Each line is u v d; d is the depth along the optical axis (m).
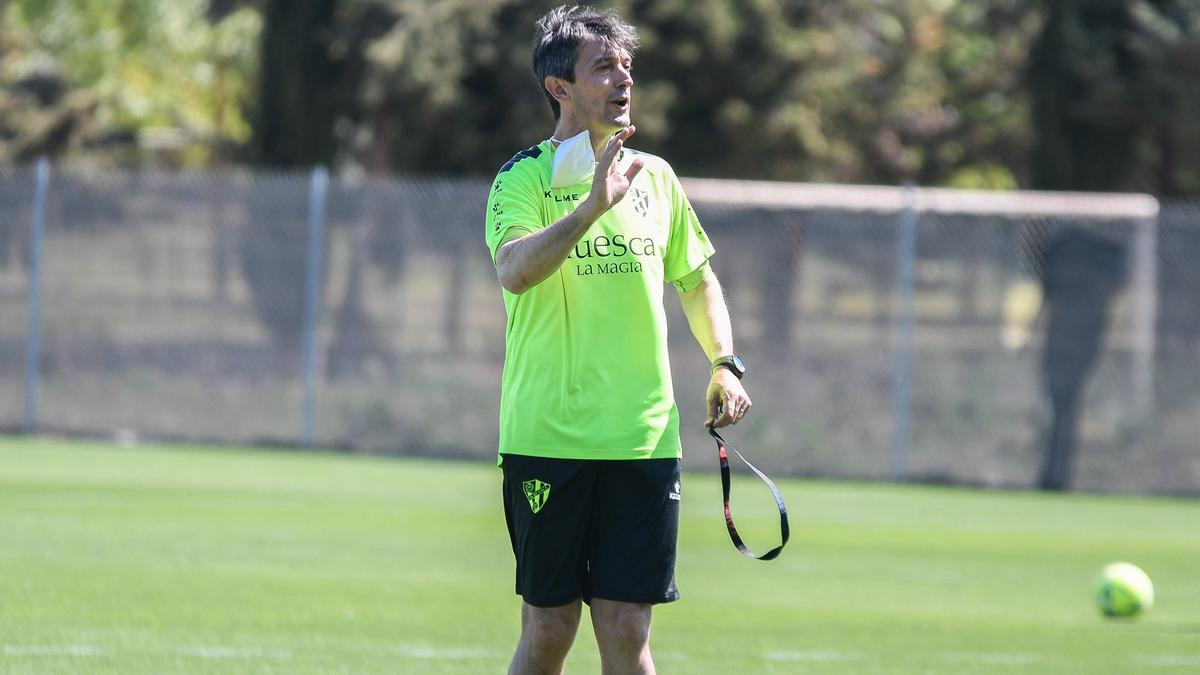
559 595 17.30
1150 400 62.50
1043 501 59.28
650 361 17.36
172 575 33.59
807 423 63.75
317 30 92.19
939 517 52.41
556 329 17.22
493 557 38.59
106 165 122.00
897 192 66.00
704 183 82.25
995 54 121.69
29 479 52.28
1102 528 50.97
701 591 35.03
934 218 63.56
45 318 67.25
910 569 39.78
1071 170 84.44
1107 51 83.25
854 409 63.62
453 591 33.00
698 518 49.62
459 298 65.88
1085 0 83.56
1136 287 62.59
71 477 53.34
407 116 93.56
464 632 28.05
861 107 113.12
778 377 63.97
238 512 46.00
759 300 64.19
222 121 131.38
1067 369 62.66
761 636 29.05
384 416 65.88
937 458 63.31
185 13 127.94
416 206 66.12
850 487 61.44
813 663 26.30
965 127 125.38
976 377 63.22
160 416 66.88
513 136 93.81
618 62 17.42
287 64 92.12
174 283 66.88
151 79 131.12
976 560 41.97
